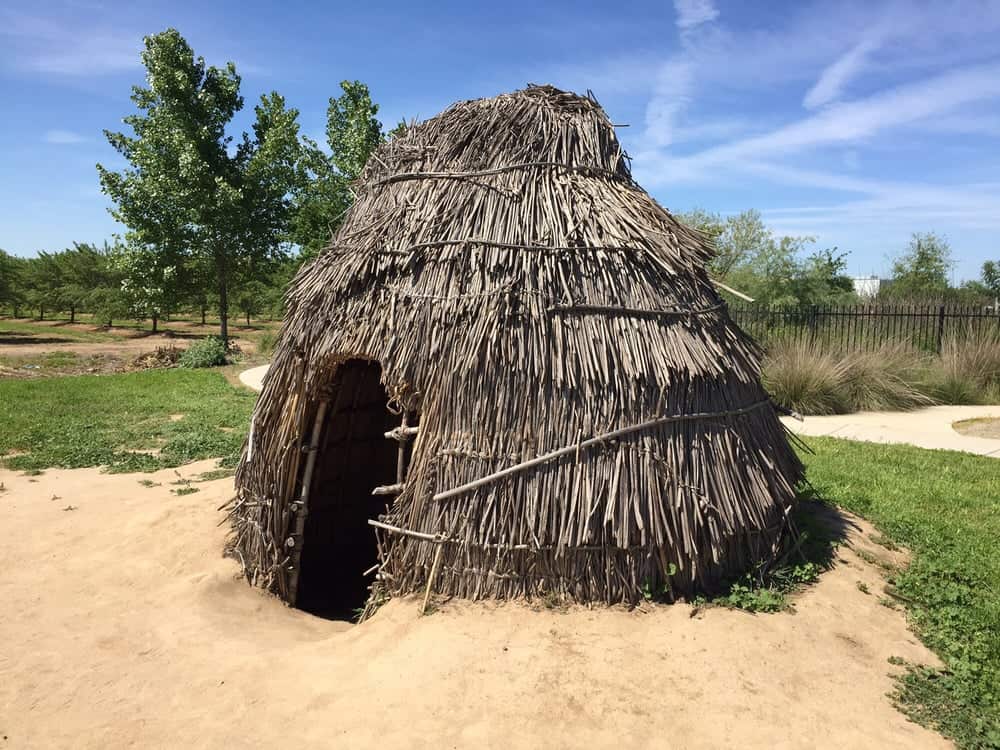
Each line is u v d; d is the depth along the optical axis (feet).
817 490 26.55
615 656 13.60
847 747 11.77
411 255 17.33
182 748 11.91
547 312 16.28
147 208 82.99
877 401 50.16
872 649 14.85
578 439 15.57
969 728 12.49
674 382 16.38
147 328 174.19
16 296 181.57
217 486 27.96
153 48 80.69
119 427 43.21
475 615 14.98
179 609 17.07
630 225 17.63
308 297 18.81
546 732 11.84
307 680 13.70
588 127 19.13
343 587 22.18
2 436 39.65
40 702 13.42
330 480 24.61
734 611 15.38
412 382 16.38
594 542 15.33
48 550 21.77
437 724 12.03
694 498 15.92
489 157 18.31
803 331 59.93
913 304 64.95
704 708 12.44
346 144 73.72
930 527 23.29
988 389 54.70
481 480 15.52
